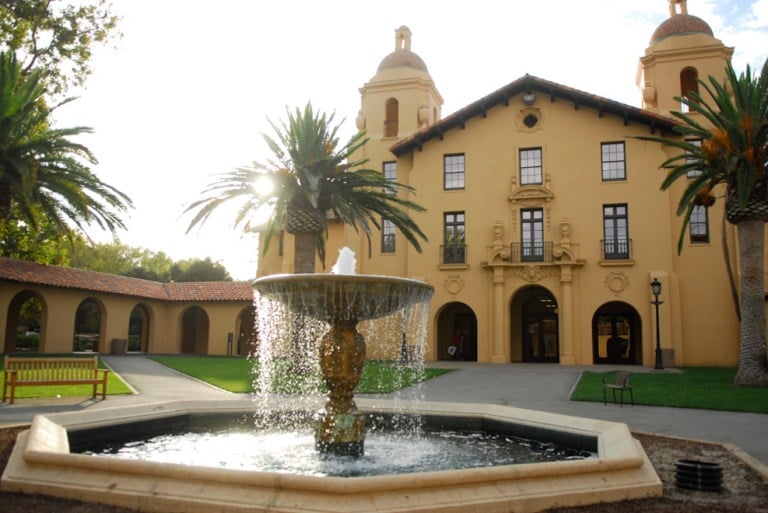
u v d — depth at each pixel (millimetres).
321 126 20812
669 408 12891
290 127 20656
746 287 17938
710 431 10016
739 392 15391
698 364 26547
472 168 30141
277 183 19703
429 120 33000
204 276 58594
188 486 5031
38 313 38000
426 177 30703
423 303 8922
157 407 9422
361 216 20625
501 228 28859
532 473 5348
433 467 7215
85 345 41500
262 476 4852
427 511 4684
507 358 27906
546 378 19703
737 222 18516
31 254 30156
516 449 8367
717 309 26750
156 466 5207
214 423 9875
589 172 28594
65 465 5547
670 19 30875
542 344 30703
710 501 5668
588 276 27797
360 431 7859
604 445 7246
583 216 28328
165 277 62812
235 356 32781
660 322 26562
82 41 28125
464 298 29172
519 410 9484
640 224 27672
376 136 33219
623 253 27766
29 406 11609
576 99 28781
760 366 17297
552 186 28875
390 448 8359
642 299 27078
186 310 38062
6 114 17031
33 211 19703
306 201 20688
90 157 19016
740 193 16969
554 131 29344
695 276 27234
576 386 16891
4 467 6246
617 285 27406
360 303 7543
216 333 35000
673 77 29594
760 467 6902
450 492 4930
